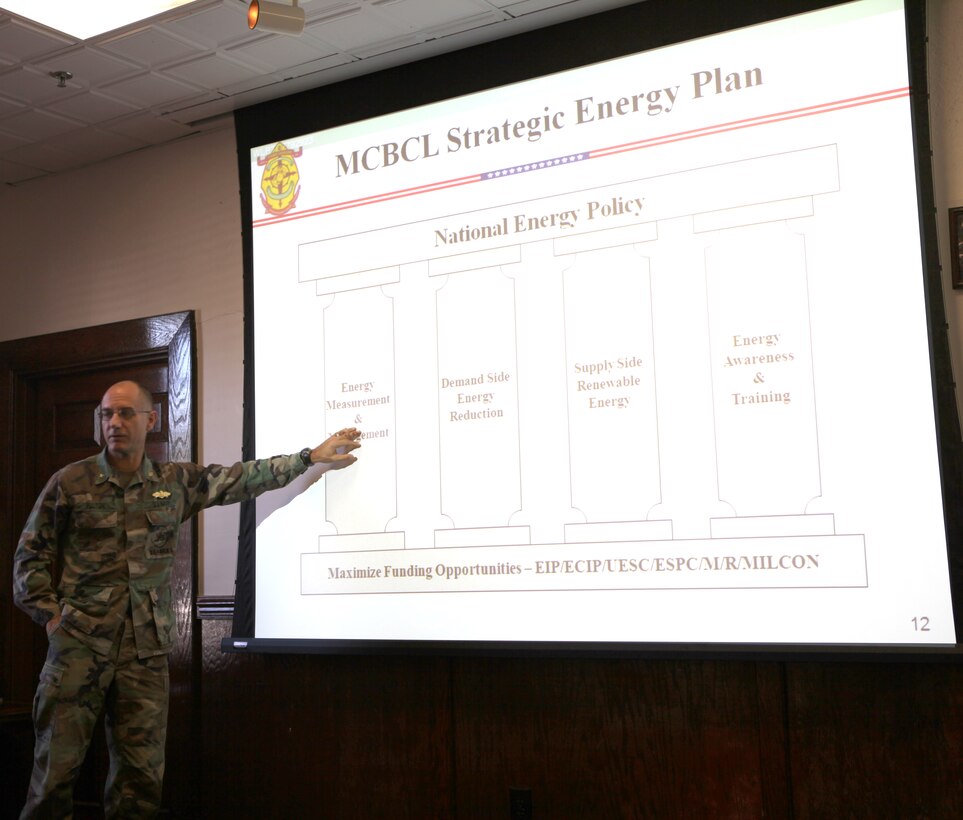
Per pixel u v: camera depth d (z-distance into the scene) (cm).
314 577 344
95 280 423
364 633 333
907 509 264
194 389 389
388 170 349
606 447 303
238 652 363
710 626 284
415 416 333
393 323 341
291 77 355
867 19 281
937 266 268
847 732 274
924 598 260
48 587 295
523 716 315
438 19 317
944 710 263
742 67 296
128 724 296
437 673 330
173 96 367
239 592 355
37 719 290
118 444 302
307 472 349
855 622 267
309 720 351
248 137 376
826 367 277
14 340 440
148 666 301
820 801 275
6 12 303
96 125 390
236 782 362
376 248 347
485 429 321
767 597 278
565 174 319
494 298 325
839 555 270
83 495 300
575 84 320
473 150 335
